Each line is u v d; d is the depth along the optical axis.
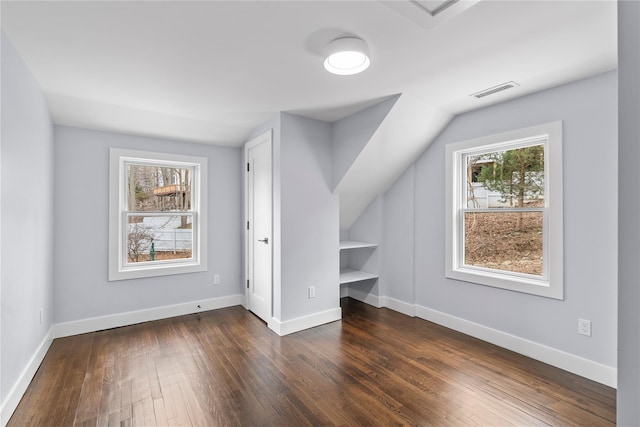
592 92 2.32
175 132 3.50
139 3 1.51
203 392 2.14
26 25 1.68
